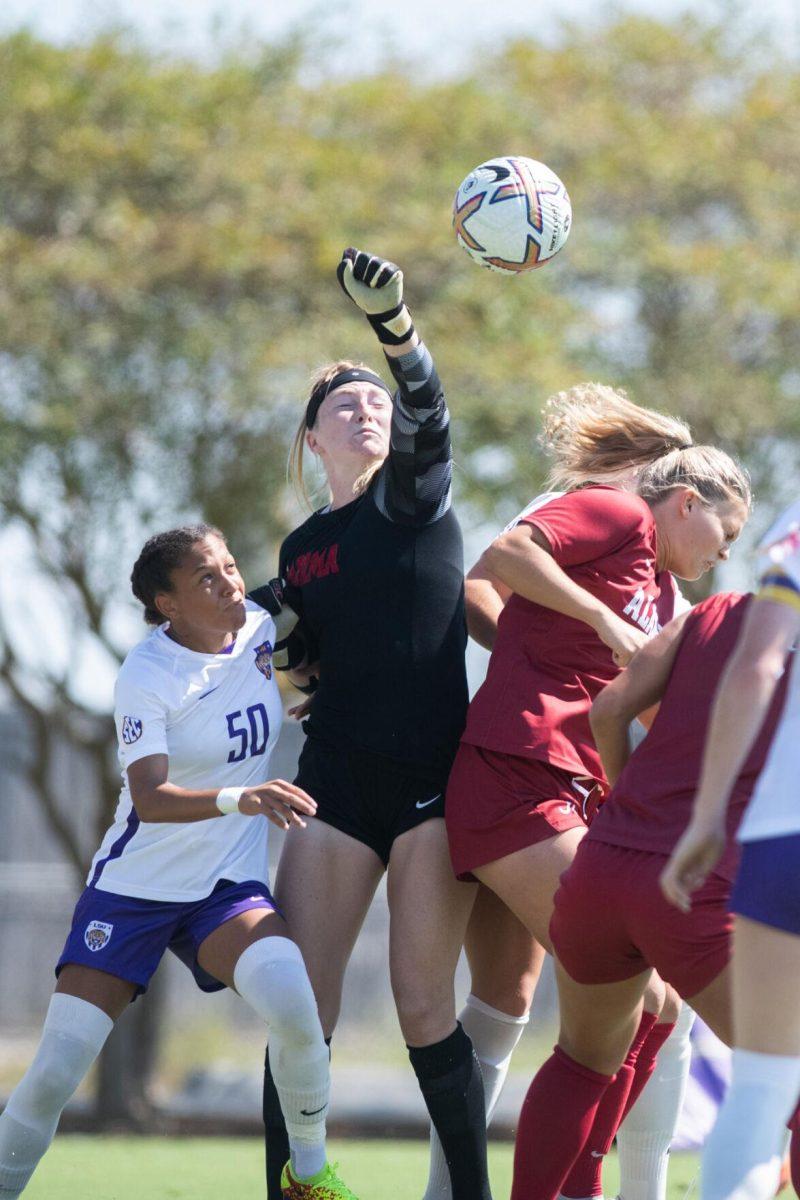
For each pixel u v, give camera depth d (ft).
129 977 52.90
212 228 163.53
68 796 228.63
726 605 46.52
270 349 160.35
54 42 173.68
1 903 226.79
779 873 37.24
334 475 59.26
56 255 162.20
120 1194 73.10
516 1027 58.54
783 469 185.37
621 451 58.34
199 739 54.13
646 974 47.85
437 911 54.13
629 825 45.34
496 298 169.68
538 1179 50.39
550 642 53.57
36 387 163.53
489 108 182.80
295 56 177.58
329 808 55.52
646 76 196.24
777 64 196.75
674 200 189.47
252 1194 73.97
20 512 165.17
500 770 52.90
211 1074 176.76
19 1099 52.26
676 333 187.73
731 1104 37.63
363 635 55.52
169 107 169.58
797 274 182.39
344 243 165.99
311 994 51.16
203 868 53.47
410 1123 150.92
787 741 38.19
